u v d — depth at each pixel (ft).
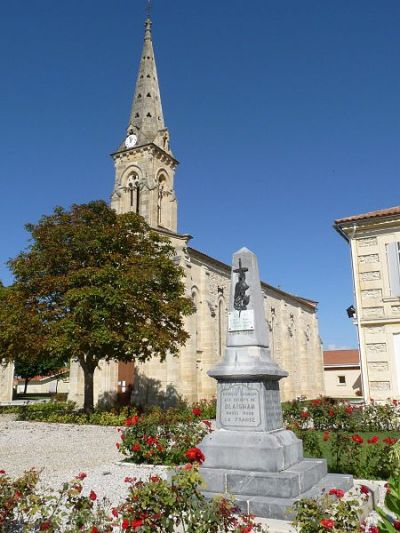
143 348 75.41
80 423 67.82
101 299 68.59
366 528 19.84
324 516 16.76
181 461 37.63
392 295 63.16
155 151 131.85
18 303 69.97
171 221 133.59
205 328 120.98
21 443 51.65
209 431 41.32
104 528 17.61
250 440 27.32
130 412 77.20
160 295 78.18
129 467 37.58
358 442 32.71
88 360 77.46
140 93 143.84
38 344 66.54
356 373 204.33
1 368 143.74
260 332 31.27
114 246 76.95
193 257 121.90
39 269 73.41
